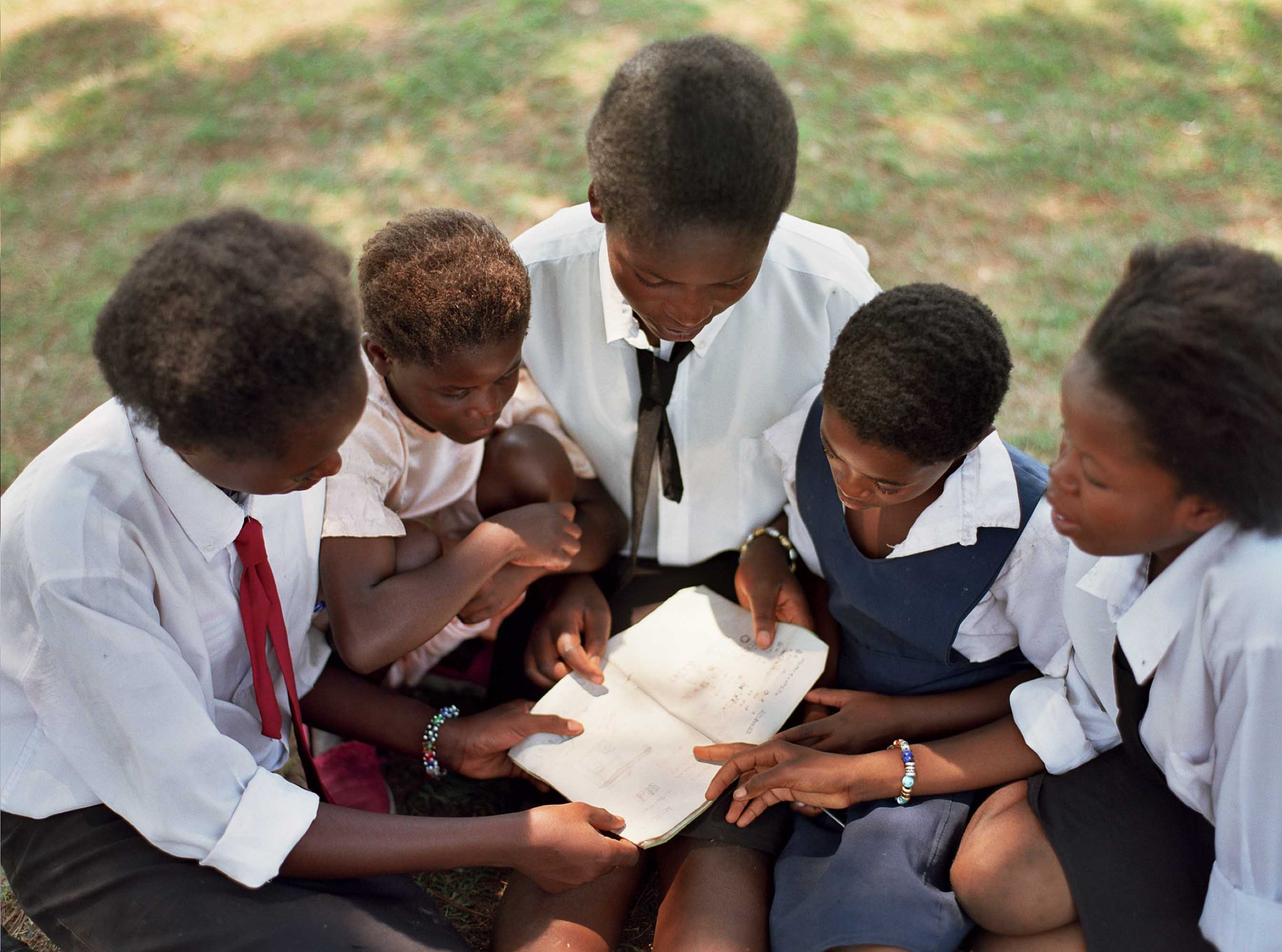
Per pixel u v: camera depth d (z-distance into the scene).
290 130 4.18
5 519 1.56
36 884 1.67
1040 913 1.62
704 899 1.73
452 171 3.88
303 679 1.99
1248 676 1.41
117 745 1.55
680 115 1.45
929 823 1.75
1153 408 1.27
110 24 5.00
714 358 2.02
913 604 1.88
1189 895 1.58
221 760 1.58
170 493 1.57
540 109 4.21
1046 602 1.81
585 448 2.25
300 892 1.62
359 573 1.93
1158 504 1.36
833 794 1.78
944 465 1.68
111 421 1.58
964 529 1.79
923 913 1.61
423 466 2.07
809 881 1.71
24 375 3.09
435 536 2.08
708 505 2.21
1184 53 4.53
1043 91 4.29
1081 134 4.00
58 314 3.31
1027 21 4.79
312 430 1.40
